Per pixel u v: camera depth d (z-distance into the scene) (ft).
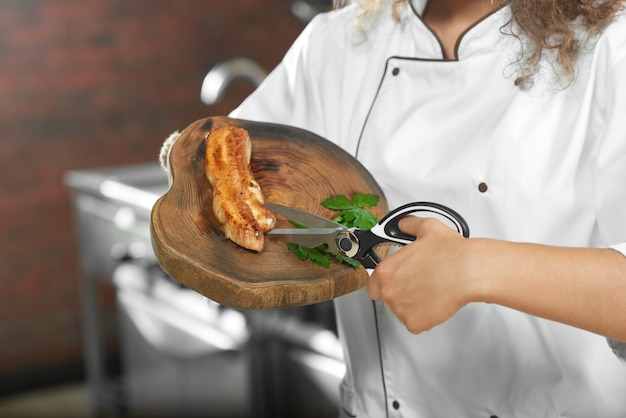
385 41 4.05
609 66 3.31
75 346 13.01
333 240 3.28
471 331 3.75
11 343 12.68
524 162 3.50
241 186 3.58
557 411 3.68
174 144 3.94
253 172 3.85
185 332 8.86
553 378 3.66
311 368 7.69
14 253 12.60
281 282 3.18
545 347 3.64
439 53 3.83
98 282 12.87
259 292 3.12
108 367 13.09
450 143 3.71
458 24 3.79
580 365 3.61
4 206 12.48
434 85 3.81
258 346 7.95
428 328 2.93
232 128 3.91
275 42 13.78
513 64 3.58
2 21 12.14
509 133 3.54
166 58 13.14
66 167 12.76
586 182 3.43
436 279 2.87
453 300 2.85
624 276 2.79
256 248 3.33
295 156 3.94
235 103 13.70
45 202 12.69
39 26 12.35
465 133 3.68
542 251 2.84
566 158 3.43
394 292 2.96
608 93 3.30
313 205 3.71
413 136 3.80
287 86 4.50
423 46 3.88
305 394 7.82
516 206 3.51
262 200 3.59
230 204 3.47
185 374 8.96
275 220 3.51
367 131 3.98
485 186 3.58
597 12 3.38
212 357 8.43
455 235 2.94
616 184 3.22
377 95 3.98
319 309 7.64
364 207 3.67
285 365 7.98
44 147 12.60
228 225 3.40
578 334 3.57
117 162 13.08
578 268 2.80
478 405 3.82
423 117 3.80
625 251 2.83
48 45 12.44
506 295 2.81
